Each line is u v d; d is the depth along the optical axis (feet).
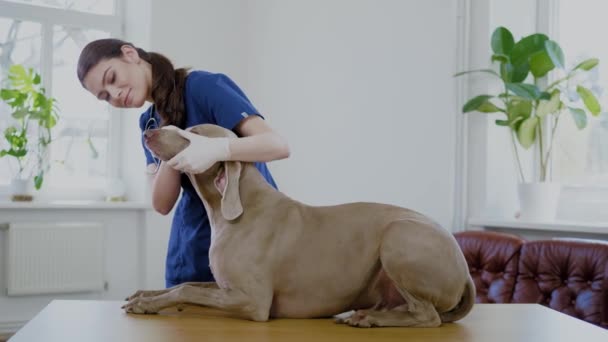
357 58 12.43
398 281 4.17
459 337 4.04
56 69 13.67
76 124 13.88
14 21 13.29
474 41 11.22
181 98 5.55
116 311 4.61
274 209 4.36
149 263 13.17
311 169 13.02
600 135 10.59
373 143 12.19
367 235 4.28
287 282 4.28
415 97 11.69
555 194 10.39
